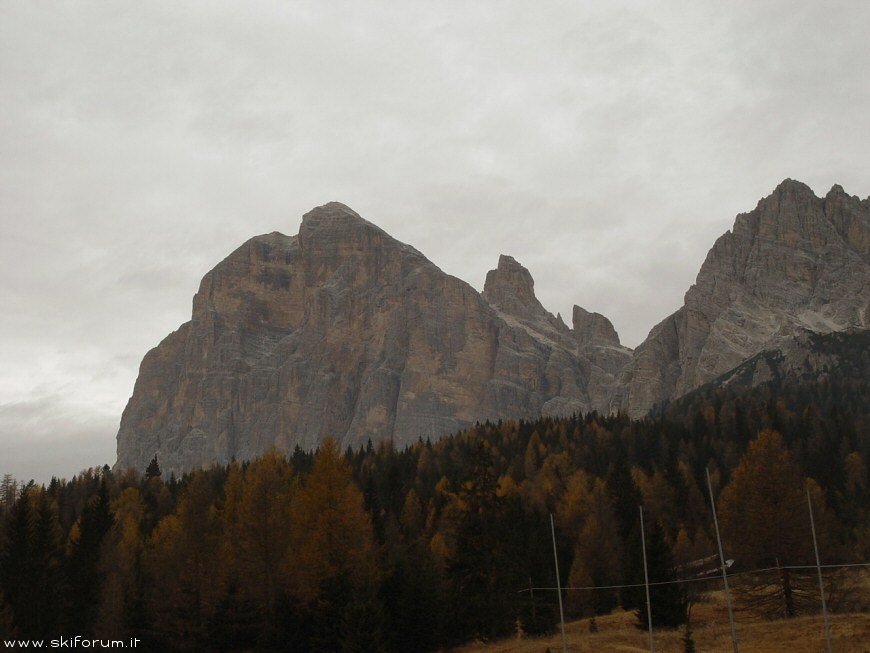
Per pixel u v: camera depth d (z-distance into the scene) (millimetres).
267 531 85188
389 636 76562
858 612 71438
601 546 92812
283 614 79625
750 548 80875
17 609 78250
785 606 74000
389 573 81625
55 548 89250
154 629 80938
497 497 87125
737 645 57750
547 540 97312
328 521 82750
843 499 115312
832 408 178750
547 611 81250
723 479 131625
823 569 74500
